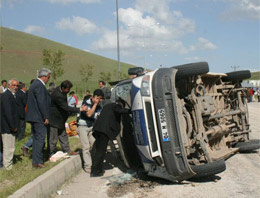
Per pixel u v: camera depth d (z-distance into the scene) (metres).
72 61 107.56
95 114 7.96
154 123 6.00
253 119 18.42
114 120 7.04
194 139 6.47
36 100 7.04
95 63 112.25
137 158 7.22
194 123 6.55
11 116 6.86
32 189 5.29
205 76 7.82
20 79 76.25
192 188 6.05
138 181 6.68
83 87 67.75
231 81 9.06
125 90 8.15
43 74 7.16
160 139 5.97
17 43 116.06
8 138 6.91
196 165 6.19
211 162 6.29
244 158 8.40
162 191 5.95
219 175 6.90
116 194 5.93
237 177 6.70
